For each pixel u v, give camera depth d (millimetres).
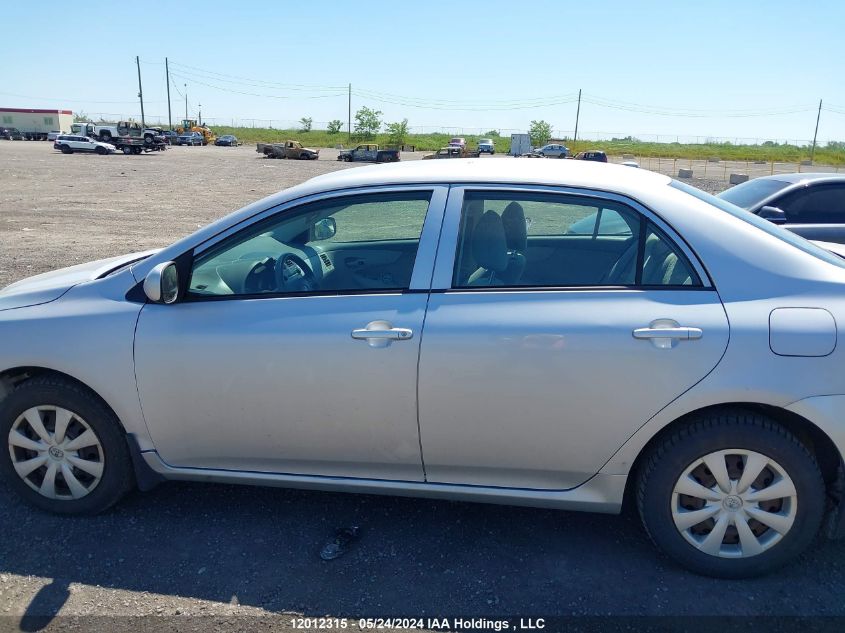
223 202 19016
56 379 3197
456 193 3027
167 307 3084
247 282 3188
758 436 2689
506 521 3297
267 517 3328
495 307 2822
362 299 2936
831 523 2818
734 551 2818
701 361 2658
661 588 2797
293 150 53344
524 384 2768
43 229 12969
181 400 3066
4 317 3225
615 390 2717
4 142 68188
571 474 2885
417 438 2928
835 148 87688
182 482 3674
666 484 2795
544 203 2998
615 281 2873
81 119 97500
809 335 2613
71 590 2779
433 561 2980
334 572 2898
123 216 15328
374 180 3117
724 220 2865
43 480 3301
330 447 3027
